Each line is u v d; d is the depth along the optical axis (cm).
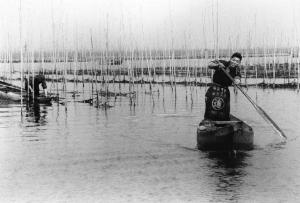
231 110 1653
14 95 2078
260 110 1050
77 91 2659
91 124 1360
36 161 890
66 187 714
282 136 1052
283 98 2055
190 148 995
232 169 810
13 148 1016
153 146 1021
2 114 1622
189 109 1717
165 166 838
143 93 2478
